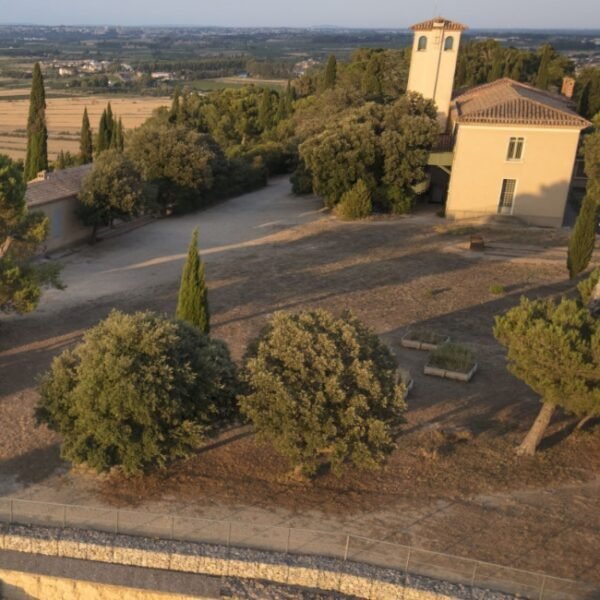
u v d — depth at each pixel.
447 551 17.48
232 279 39.47
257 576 16.72
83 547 16.97
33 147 58.41
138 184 48.16
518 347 20.16
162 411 18.44
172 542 17.19
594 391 19.31
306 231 50.03
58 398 19.17
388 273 40.31
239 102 99.94
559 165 49.03
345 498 19.50
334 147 53.19
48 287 34.44
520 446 22.06
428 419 23.97
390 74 85.81
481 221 51.22
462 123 48.97
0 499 18.73
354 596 16.42
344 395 18.42
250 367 19.02
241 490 19.70
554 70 90.06
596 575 16.86
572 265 38.19
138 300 35.78
